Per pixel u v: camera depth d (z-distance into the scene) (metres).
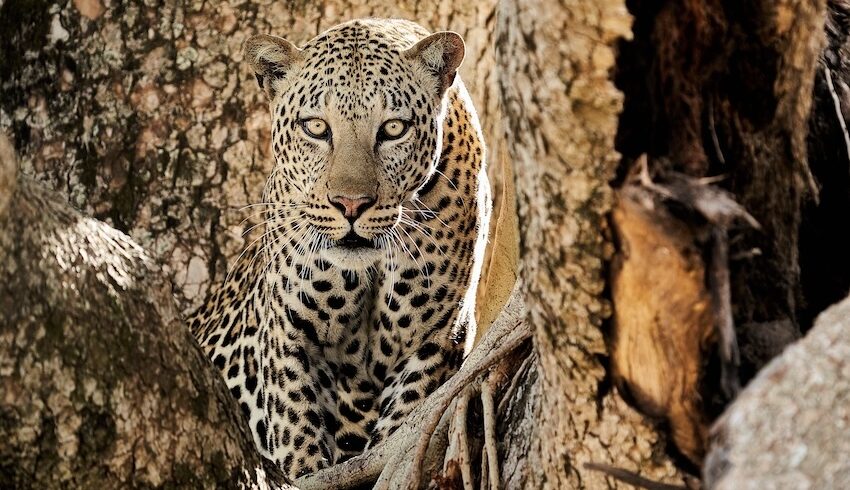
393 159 11.39
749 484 5.32
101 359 6.96
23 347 6.70
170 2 13.85
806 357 5.42
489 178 14.47
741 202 7.00
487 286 11.75
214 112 13.75
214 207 13.67
